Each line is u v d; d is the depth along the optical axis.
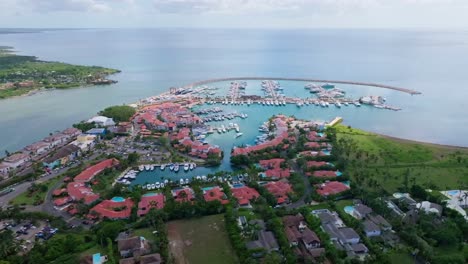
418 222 156.75
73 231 155.50
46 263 132.75
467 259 134.50
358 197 181.88
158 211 163.62
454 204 170.88
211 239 150.62
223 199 178.12
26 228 157.88
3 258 133.38
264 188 189.25
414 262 134.38
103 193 188.38
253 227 150.38
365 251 140.75
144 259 132.88
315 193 186.50
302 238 146.88
